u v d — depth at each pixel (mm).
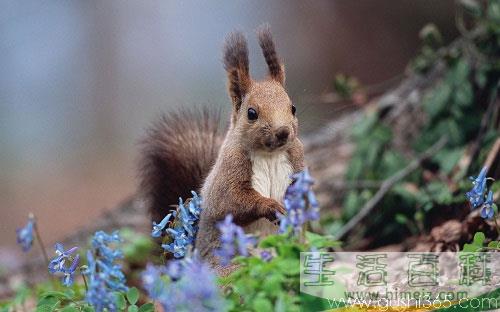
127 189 24375
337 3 28531
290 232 6914
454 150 12078
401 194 11758
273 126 8531
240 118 8867
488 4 12445
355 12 27859
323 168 14328
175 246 7621
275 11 31219
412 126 13328
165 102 30125
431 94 12961
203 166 10344
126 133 29172
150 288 6531
